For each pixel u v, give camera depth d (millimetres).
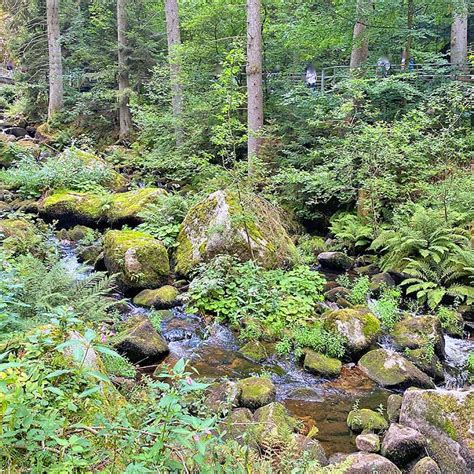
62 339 2441
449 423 3426
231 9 12555
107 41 16703
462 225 7855
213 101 11945
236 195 7355
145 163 12984
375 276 7379
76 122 17656
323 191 9938
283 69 13867
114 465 1780
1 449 1747
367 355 5012
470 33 16000
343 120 10078
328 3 12070
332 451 3553
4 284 3525
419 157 8930
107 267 7105
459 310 6355
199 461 1777
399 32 11602
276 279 6562
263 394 4070
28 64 19688
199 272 6668
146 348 4785
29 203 10234
